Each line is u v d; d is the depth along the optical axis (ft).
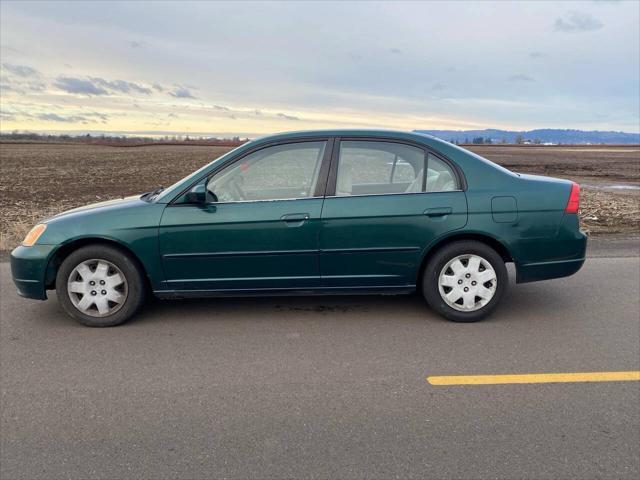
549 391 11.23
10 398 11.10
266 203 14.82
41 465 8.79
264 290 15.25
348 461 8.80
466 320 15.44
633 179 87.40
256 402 10.84
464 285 15.26
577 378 11.84
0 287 19.51
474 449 9.11
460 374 12.09
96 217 14.90
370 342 14.05
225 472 8.55
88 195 61.00
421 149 15.29
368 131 15.44
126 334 14.78
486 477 8.36
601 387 11.41
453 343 13.94
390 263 15.03
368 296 18.13
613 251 25.07
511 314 16.25
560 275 15.53
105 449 9.23
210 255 14.79
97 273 15.08
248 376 12.07
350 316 16.12
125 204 15.37
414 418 10.16
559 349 13.51
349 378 11.93
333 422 10.04
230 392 11.30
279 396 11.09
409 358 13.01
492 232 14.90
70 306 15.19
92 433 9.73
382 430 9.74
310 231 14.73
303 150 15.34
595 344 13.85
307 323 15.55
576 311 16.49
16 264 15.17
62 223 15.06
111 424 10.03
